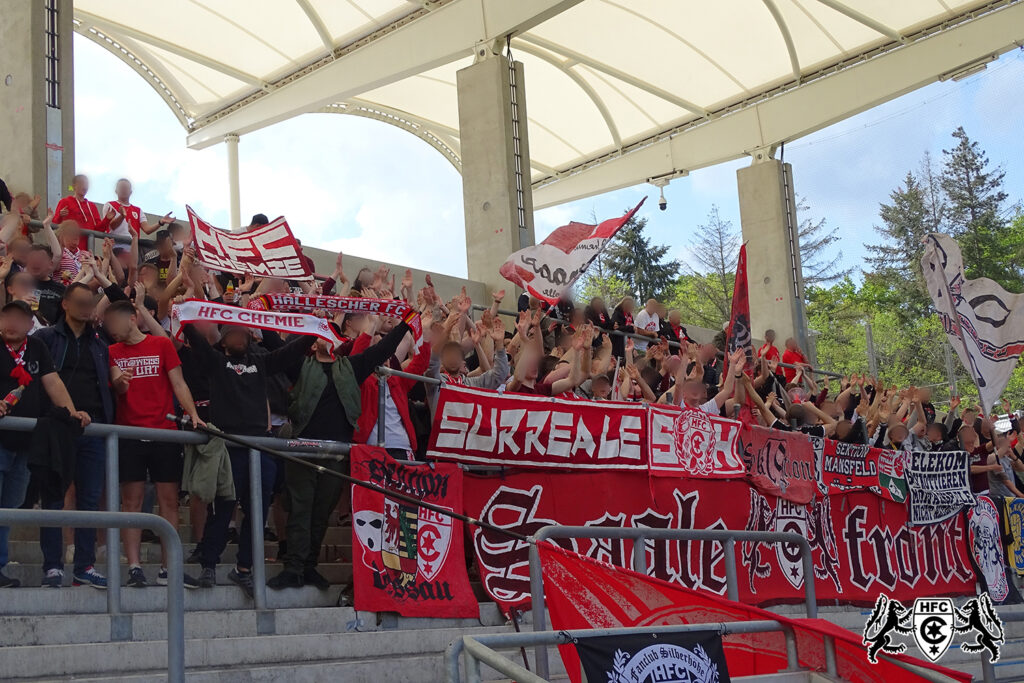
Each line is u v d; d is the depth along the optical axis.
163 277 9.34
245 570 6.55
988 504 12.05
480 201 16.81
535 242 16.81
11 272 8.16
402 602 6.90
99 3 18.52
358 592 6.70
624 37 19.91
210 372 6.61
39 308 8.07
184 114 21.86
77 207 10.15
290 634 6.37
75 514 3.80
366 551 6.83
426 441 8.08
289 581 6.73
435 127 24.11
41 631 5.38
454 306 9.14
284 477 7.18
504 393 7.81
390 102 22.80
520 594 7.60
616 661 4.89
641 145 23.09
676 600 5.75
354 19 18.23
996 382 11.46
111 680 5.07
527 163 16.97
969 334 11.40
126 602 6.05
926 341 43.88
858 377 13.18
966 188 44.94
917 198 46.19
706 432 8.98
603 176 23.64
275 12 18.33
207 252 7.41
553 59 20.66
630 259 54.69
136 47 20.20
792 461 9.80
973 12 18.72
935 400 39.84
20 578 6.11
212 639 5.75
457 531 7.38
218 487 6.35
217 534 6.43
